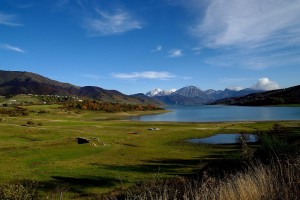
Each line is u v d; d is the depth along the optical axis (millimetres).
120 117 194625
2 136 71188
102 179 34844
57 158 49844
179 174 33688
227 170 18375
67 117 176750
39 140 70438
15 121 113875
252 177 8617
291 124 97812
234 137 77938
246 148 22484
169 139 76812
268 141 23922
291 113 176125
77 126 106312
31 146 57438
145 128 101875
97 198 24609
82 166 43500
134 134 85875
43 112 182500
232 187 8180
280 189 7688
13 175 36344
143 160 49062
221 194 7801
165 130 94750
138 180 33344
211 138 77750
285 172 9203
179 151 59219
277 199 7453
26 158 48469
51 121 124438
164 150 60719
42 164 44531
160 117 189000
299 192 7441
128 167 42656
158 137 79938
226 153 53000
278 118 138750
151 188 12000
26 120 121250
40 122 115312
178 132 89250
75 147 59500
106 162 47188
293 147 20016
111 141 71812
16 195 16000
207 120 145500
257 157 19594
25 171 39094
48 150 55562
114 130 95625
